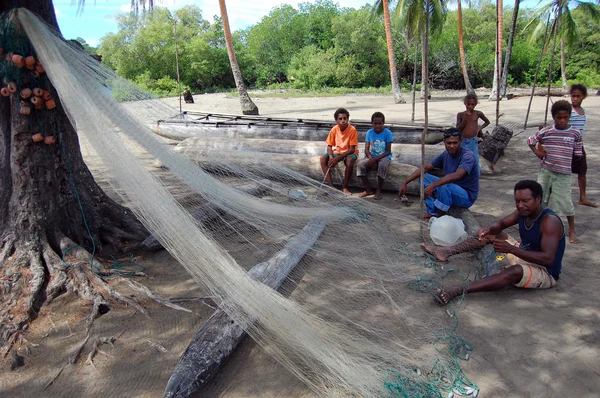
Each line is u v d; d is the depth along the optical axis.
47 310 3.50
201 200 4.97
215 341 2.94
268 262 3.97
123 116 3.92
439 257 4.37
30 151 3.85
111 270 3.99
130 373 2.90
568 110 4.47
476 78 34.06
